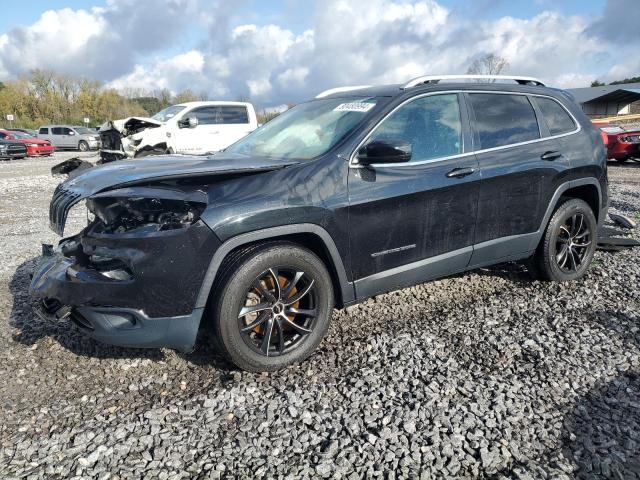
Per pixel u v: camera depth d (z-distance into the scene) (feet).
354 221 10.69
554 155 13.89
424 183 11.55
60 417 8.93
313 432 8.41
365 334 11.96
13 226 25.59
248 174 10.03
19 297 14.61
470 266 13.03
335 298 11.25
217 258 9.33
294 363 10.52
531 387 9.64
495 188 12.76
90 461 7.78
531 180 13.44
